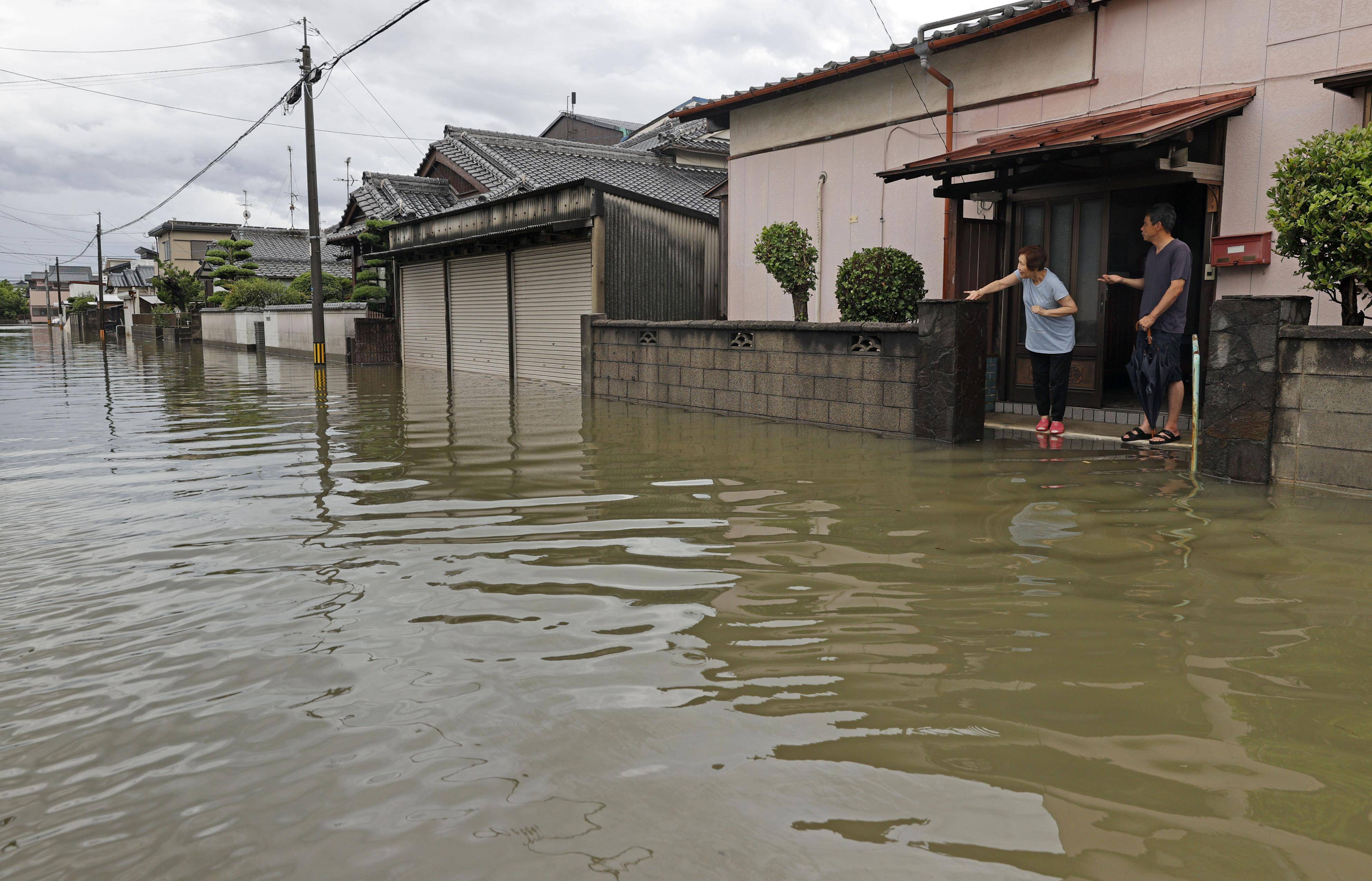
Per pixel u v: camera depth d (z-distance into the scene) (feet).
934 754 6.54
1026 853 5.32
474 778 6.33
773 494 16.16
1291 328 15.88
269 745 6.93
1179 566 11.16
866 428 24.30
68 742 7.09
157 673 8.48
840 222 35.99
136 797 6.24
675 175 66.74
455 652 8.80
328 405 36.42
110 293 230.48
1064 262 27.09
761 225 39.88
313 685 8.09
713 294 46.16
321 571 11.87
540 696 7.70
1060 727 6.91
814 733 6.91
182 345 119.44
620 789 6.14
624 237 42.93
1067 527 13.25
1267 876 5.06
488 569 11.76
